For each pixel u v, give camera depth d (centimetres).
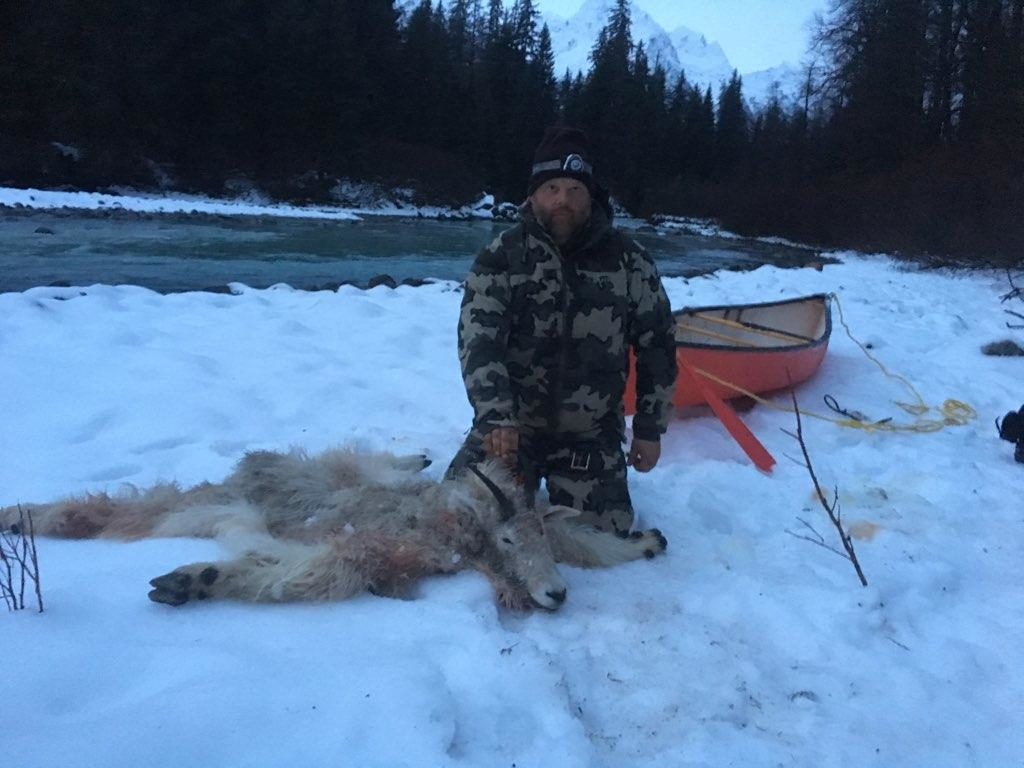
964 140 2753
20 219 2053
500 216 4522
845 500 466
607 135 5925
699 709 272
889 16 3469
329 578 314
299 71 3944
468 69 6209
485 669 273
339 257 1827
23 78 3147
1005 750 267
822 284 1457
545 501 415
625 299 401
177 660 258
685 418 621
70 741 214
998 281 1694
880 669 304
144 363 649
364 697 247
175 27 3534
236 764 215
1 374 599
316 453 489
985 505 471
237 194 3734
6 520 362
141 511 372
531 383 400
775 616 332
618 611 331
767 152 5025
